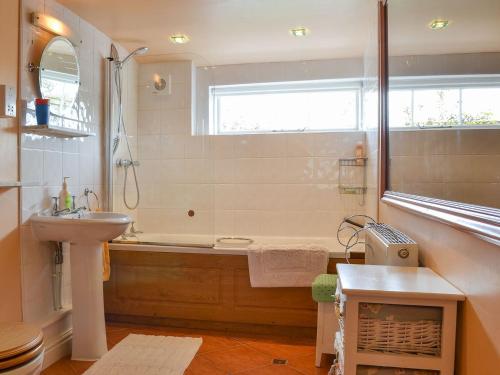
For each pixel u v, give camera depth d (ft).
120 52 10.25
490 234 2.90
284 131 11.48
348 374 3.94
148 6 7.91
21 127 6.70
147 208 10.63
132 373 6.65
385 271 4.66
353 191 10.77
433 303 3.77
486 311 3.24
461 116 3.84
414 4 5.59
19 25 6.66
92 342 7.20
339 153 10.87
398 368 3.89
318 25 8.81
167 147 10.65
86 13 8.24
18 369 4.09
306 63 11.09
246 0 7.64
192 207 10.47
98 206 9.21
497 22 3.05
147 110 10.77
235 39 9.71
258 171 11.25
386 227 6.66
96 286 7.22
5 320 6.41
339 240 10.50
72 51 8.05
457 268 3.92
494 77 3.11
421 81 5.25
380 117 7.59
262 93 11.62
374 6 7.90
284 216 11.16
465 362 3.64
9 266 6.49
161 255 8.87
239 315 8.54
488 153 3.20
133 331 8.61
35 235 7.02
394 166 6.77
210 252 8.58
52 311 7.52
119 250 9.07
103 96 9.43
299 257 8.18
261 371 6.79
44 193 7.32
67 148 8.07
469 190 3.62
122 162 10.23
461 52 3.86
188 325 8.82
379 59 7.52
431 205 4.42
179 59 10.68
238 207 11.35
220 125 11.75
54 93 7.48
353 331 3.92
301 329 8.36
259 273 8.23
